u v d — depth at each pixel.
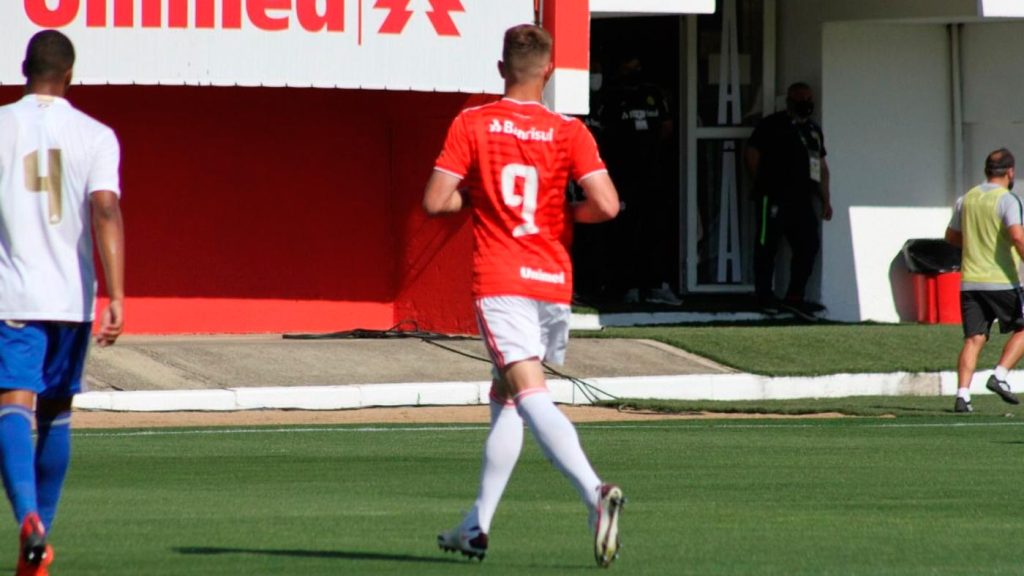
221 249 66.06
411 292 66.56
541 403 23.23
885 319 75.38
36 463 24.08
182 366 55.09
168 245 65.44
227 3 58.03
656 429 47.72
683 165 75.12
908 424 49.62
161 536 27.09
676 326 69.19
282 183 66.75
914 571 24.20
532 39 23.97
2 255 23.48
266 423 48.66
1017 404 53.25
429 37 59.09
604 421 50.34
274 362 56.34
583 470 23.00
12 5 57.31
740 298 75.25
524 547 26.17
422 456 40.31
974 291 52.75
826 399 58.00
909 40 75.38
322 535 27.31
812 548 26.34
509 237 23.61
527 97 24.02
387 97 66.94
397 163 67.12
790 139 71.31
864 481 35.88
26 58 24.14
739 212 75.81
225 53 58.12
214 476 36.19
